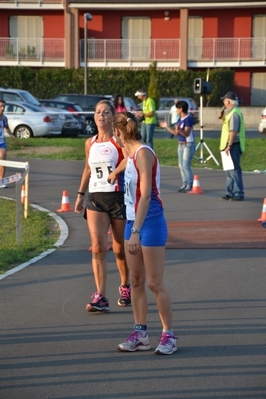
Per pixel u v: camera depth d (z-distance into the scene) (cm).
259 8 6838
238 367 873
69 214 2000
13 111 4284
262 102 7025
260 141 3900
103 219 1109
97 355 922
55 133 4338
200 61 6831
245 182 2648
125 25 7025
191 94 6650
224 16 6931
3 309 1134
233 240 1639
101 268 1108
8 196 2325
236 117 2147
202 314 1099
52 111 4456
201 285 1268
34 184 2608
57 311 1120
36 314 1105
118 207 1104
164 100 5809
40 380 838
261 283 1280
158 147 3644
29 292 1231
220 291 1229
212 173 2911
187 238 1666
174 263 1431
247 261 1446
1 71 6712
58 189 2486
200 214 1989
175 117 3950
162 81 6669
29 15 6994
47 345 962
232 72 6769
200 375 848
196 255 1499
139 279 927
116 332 1016
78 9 6812
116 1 6712
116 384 823
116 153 1098
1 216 1959
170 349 919
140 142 898
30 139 4066
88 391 804
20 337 997
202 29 6975
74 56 6838
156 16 6981
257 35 6919
